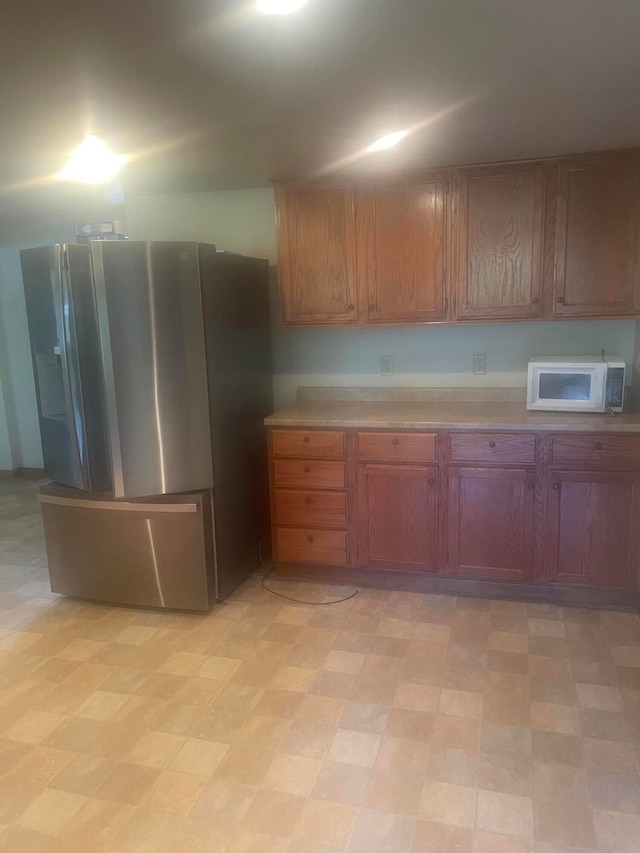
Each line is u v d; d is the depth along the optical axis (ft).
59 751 7.14
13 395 18.67
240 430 11.02
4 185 10.98
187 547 10.03
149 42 5.40
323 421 10.57
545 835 5.81
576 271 10.09
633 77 6.51
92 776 6.74
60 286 9.51
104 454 10.10
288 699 7.96
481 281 10.50
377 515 10.67
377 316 11.04
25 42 5.38
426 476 10.31
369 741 7.14
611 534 9.77
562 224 10.00
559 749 6.92
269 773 6.70
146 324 9.44
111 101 6.90
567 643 9.04
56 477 10.64
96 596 10.67
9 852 5.80
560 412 10.41
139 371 9.54
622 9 4.98
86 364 9.71
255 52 5.69
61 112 7.23
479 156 9.73
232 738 7.27
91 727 7.54
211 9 4.80
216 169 10.23
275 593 10.94
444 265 10.60
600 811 6.07
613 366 9.98
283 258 11.25
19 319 18.07
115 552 10.37
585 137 8.82
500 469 9.98
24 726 7.59
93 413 9.91
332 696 7.99
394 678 8.32
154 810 6.25
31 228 15.40
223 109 7.25
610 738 7.07
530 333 11.45
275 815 6.14
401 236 10.70
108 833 5.98
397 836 5.85
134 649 9.28
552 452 9.72
